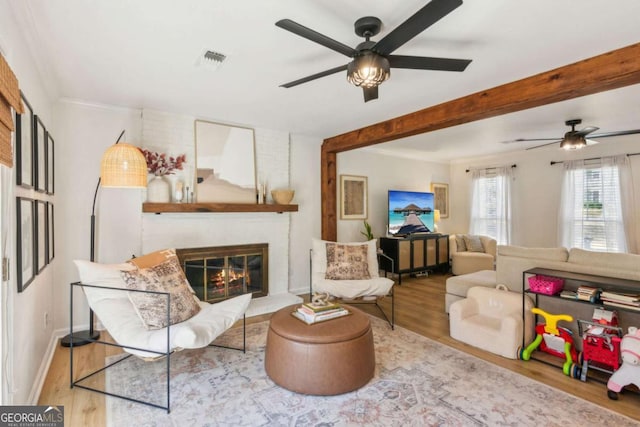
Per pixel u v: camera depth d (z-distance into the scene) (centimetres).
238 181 405
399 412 196
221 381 232
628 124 414
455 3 134
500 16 181
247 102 326
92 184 325
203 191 379
